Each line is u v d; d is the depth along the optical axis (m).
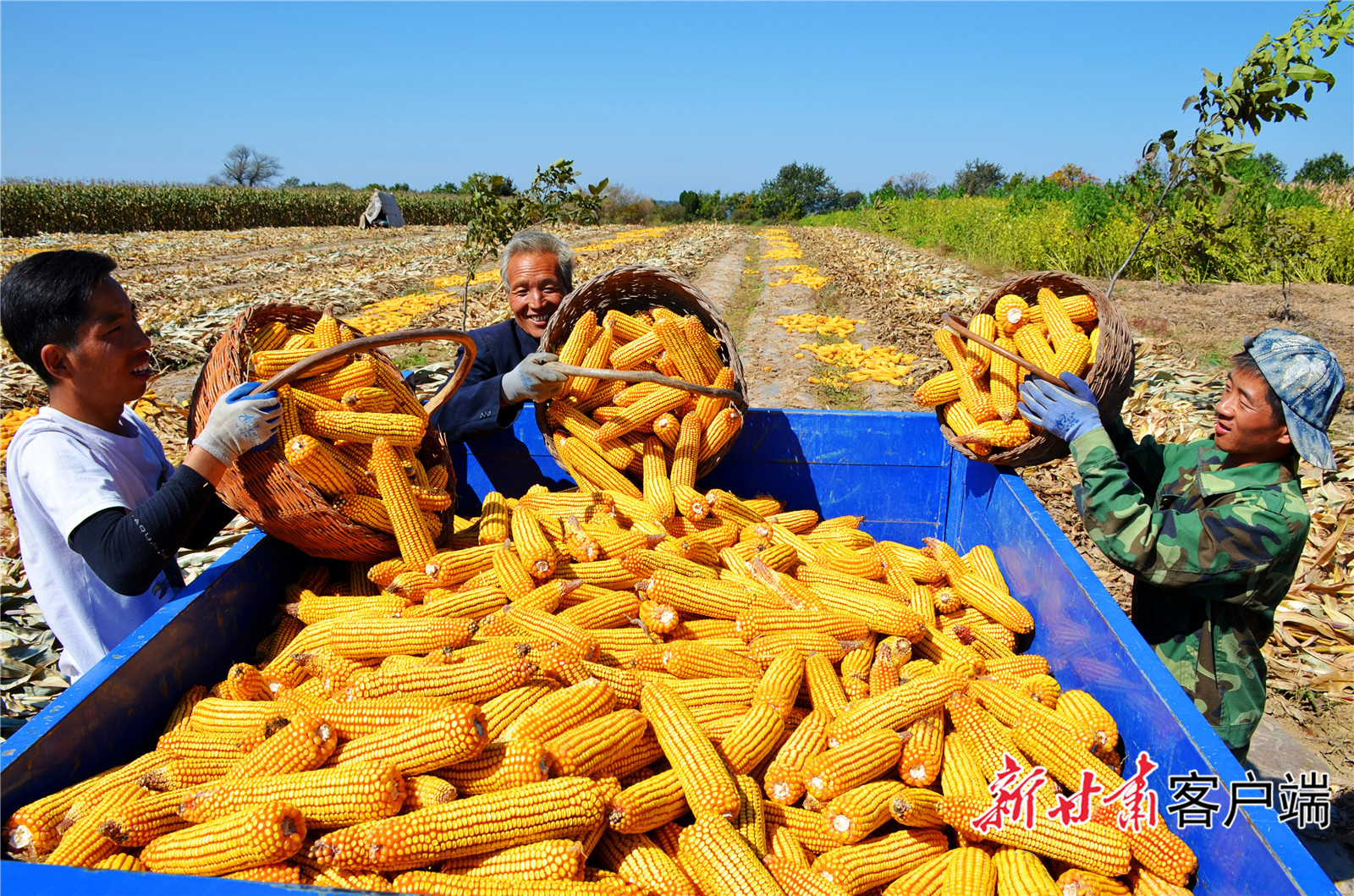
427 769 2.12
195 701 2.69
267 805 1.95
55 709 2.20
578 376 3.66
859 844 2.36
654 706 2.50
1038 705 2.67
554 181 11.00
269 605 3.27
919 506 4.50
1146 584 3.03
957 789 2.47
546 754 2.20
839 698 2.83
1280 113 7.37
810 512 4.21
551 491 4.43
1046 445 3.53
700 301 4.07
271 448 2.93
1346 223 20.02
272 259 25.61
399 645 2.80
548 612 3.05
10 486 2.59
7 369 9.03
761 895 2.03
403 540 3.16
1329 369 2.47
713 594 3.21
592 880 2.10
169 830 2.16
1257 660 2.78
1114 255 19.73
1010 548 3.66
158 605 2.95
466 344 3.52
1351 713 4.33
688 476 3.86
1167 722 2.22
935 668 3.02
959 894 2.16
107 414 2.74
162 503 2.49
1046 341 3.61
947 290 17.11
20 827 2.01
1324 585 5.35
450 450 4.45
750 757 2.47
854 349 11.92
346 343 2.88
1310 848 3.42
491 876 2.00
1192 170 8.05
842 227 50.91
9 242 31.25
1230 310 15.30
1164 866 2.16
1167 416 8.28
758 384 10.72
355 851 1.92
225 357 2.97
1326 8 6.79
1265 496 2.56
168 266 23.80
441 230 46.88
